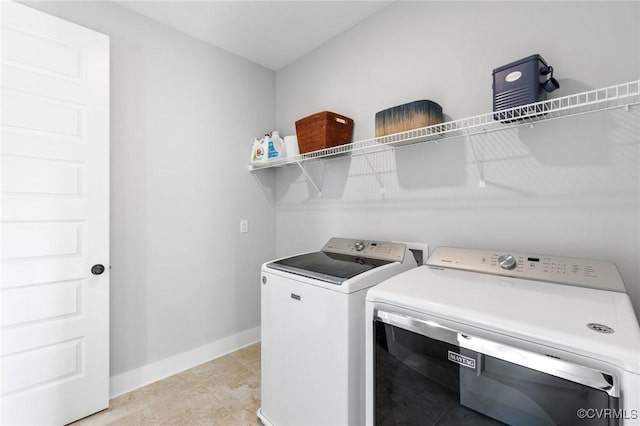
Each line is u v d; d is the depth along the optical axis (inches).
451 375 34.9
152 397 73.2
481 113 58.9
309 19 80.0
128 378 75.8
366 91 79.5
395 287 42.7
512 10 55.1
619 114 45.2
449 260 54.9
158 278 81.4
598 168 46.8
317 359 52.6
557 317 31.4
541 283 44.1
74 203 64.3
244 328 100.8
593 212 47.3
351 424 48.6
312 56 95.1
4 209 56.8
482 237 59.1
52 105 61.7
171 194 83.6
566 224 49.6
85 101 65.7
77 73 64.6
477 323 33.0
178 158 84.8
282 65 104.9
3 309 56.7
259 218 104.7
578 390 27.0
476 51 59.6
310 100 95.8
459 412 34.5
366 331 43.4
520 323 30.5
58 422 62.4
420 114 59.1
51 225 61.7
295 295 56.9
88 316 66.1
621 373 25.0
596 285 41.2
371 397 43.1
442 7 64.5
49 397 61.4
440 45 64.9
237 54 97.9
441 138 64.5
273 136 94.0
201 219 89.9
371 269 55.7
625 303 35.4
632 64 44.2
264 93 106.1
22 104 58.5
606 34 46.1
